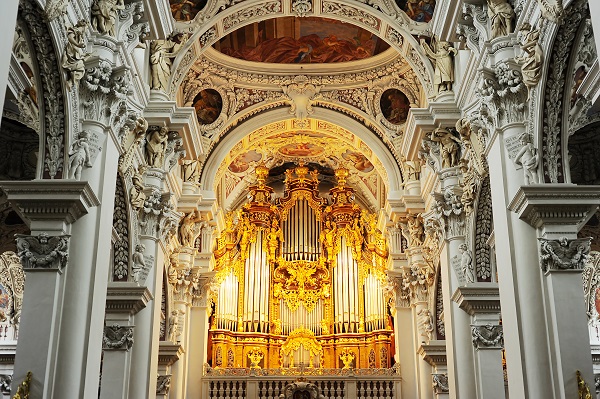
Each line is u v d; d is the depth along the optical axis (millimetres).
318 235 23266
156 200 13438
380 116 19016
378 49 18438
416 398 19312
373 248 22438
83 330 8672
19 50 8609
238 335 21719
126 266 12586
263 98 19219
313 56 18891
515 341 8867
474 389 12586
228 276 22219
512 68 9398
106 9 9555
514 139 9367
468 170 12891
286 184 23766
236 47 18359
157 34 11305
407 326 19844
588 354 8281
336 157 22891
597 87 9664
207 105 18906
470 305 12602
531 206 8711
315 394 19766
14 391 8062
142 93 13047
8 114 9992
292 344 21828
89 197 8789
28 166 11477
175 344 16531
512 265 9055
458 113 13359
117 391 11938
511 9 9781
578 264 8625
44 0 7859
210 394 19719
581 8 8172
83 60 8836
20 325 8312
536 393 8461
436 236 14977
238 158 22375
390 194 18672
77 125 9023
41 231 8609
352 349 21797
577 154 11680
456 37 11336
